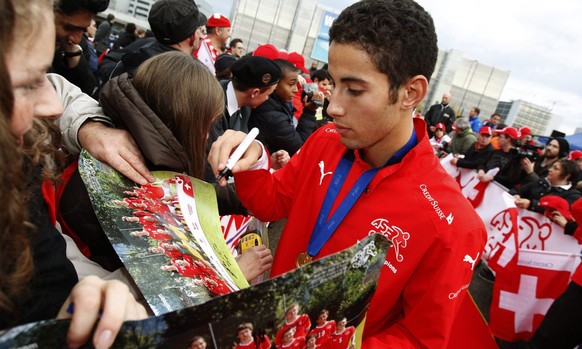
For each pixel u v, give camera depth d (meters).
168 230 0.78
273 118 2.64
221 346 0.47
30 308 0.55
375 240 0.64
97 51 7.51
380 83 0.84
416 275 0.94
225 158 0.99
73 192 0.81
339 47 0.84
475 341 1.29
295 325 0.55
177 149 0.88
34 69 0.42
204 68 1.01
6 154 0.40
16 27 0.39
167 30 2.21
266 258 1.26
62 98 0.99
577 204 2.67
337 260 0.57
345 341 0.69
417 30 0.83
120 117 0.87
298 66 4.64
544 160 5.09
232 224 1.82
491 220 3.67
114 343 0.40
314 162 1.19
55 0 0.48
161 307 0.60
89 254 0.86
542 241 3.45
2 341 0.35
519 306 3.01
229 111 2.23
